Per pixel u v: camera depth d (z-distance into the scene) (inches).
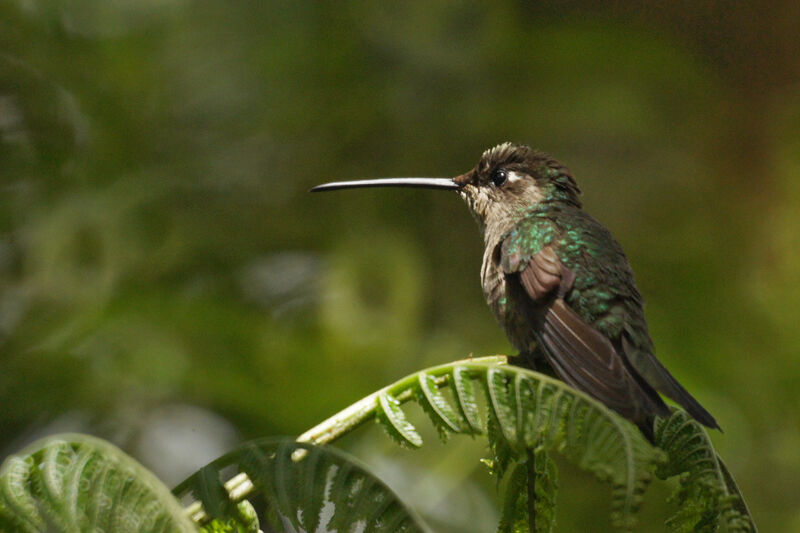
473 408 148.9
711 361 449.1
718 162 552.4
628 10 574.2
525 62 496.4
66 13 469.1
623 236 520.4
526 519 167.5
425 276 469.4
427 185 362.6
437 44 483.5
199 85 486.9
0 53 456.8
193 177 471.5
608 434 136.5
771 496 424.2
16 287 416.5
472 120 489.4
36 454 132.3
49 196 444.8
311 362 389.7
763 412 437.7
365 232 456.1
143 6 481.7
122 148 466.3
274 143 487.8
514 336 283.4
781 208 538.0
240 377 376.8
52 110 459.5
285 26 490.9
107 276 425.1
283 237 466.9
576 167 527.8
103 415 378.9
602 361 231.8
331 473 139.0
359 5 487.5
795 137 557.6
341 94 488.7
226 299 422.6
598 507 387.5
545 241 278.8
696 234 521.3
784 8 593.9
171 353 383.6
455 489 365.4
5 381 383.6
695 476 167.3
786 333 466.3
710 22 601.6
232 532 147.6
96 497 127.2
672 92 534.3
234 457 141.7
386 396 153.5
